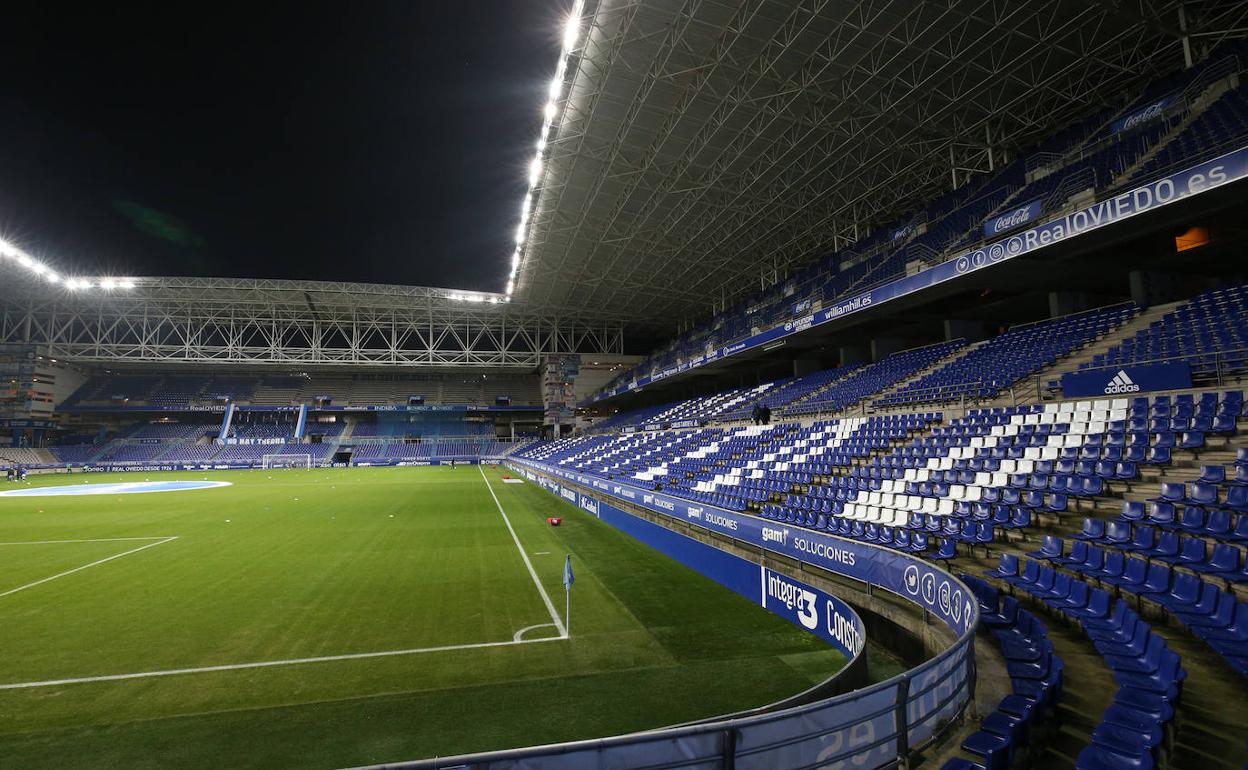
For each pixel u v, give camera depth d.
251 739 5.18
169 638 7.86
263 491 31.00
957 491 11.27
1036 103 20.03
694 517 14.15
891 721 3.45
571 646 7.53
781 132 22.02
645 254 35.56
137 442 55.78
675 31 17.36
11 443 50.31
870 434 16.86
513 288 44.41
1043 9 15.65
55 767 4.72
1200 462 8.87
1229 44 15.90
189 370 59.72
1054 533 8.76
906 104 20.02
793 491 15.20
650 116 21.83
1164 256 15.53
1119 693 4.07
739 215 29.70
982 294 21.11
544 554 13.62
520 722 5.50
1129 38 17.03
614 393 49.88
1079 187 15.88
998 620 6.18
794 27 16.83
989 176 22.30
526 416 67.50
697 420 34.56
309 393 61.56
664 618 8.71
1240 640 4.82
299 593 10.16
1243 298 12.29
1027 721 3.80
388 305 50.78
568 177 26.66
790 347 29.67
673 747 2.71
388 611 9.09
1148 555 6.92
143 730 5.35
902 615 7.24
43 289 46.28
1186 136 14.44
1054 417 12.37
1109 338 14.27
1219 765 3.56
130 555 13.52
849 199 26.98
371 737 5.22
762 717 2.91
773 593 9.04
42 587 10.59
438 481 38.38
